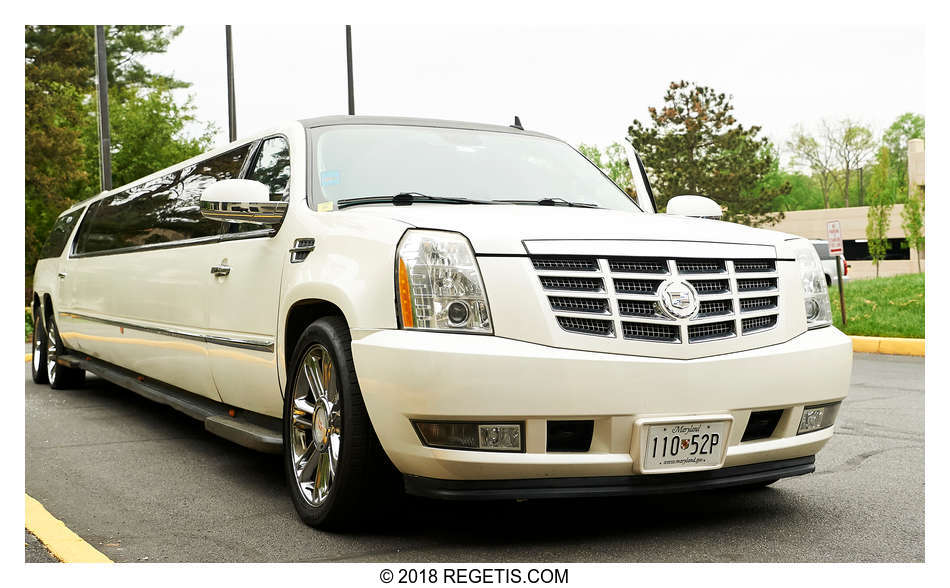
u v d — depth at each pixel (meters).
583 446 3.39
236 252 4.78
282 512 4.21
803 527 3.87
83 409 7.57
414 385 3.28
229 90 20.05
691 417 3.40
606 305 3.40
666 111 29.88
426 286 3.38
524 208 4.08
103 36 17.03
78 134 34.53
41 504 4.37
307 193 4.35
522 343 3.30
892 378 9.20
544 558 3.48
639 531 3.83
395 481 3.66
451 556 3.51
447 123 5.14
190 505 4.37
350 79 18.44
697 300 3.49
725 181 29.34
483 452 3.29
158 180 6.75
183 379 5.62
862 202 60.88
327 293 3.73
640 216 4.02
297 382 4.04
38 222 35.47
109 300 7.08
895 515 4.05
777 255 3.82
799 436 3.75
